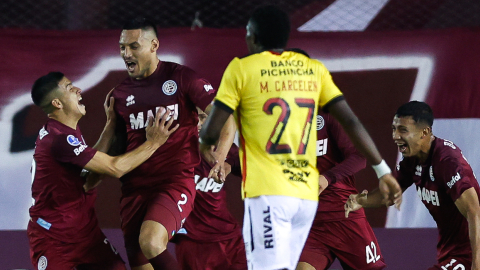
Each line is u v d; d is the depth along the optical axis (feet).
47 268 51.21
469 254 48.67
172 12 84.99
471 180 47.50
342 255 54.44
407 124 48.39
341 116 40.75
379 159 40.63
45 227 50.93
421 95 75.36
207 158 46.11
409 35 75.46
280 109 39.24
